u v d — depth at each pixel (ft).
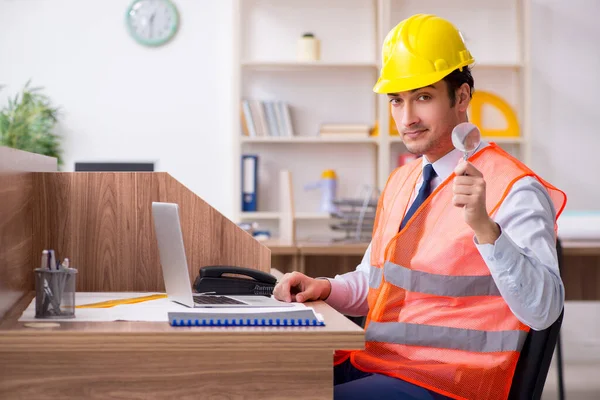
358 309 6.56
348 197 16.84
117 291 6.43
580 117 17.17
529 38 16.51
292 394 4.42
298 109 16.83
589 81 17.17
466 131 4.68
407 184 6.23
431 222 5.63
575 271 12.75
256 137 16.01
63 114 16.28
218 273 6.16
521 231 5.09
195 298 5.77
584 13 17.15
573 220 15.76
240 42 16.15
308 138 16.08
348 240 13.73
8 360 4.31
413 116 5.74
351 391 5.05
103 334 4.34
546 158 17.15
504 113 16.79
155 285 6.47
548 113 17.15
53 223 6.41
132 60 16.43
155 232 6.28
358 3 16.79
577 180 17.17
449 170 5.81
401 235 5.68
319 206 16.88
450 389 5.13
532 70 17.15
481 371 5.17
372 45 16.80
